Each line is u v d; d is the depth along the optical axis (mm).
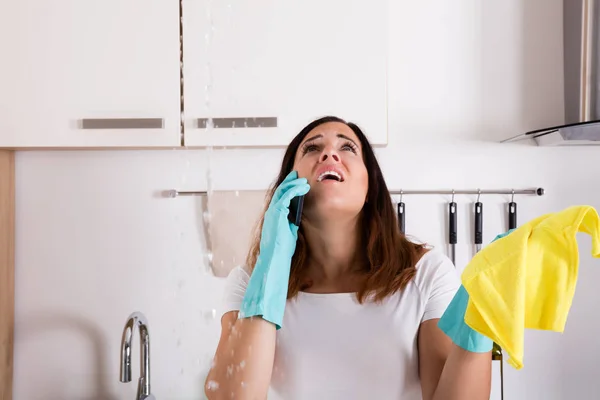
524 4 1647
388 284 1003
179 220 1723
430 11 1666
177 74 1436
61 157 1746
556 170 1655
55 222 1749
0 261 1671
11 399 1746
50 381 1750
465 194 1668
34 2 1449
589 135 1425
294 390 987
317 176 981
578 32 1495
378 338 981
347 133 1051
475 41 1659
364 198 1000
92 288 1745
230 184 1701
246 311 946
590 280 1641
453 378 838
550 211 1656
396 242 1065
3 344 1692
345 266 1052
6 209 1702
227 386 940
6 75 1455
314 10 1430
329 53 1429
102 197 1741
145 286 1735
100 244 1742
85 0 1446
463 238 1669
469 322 708
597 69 1430
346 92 1429
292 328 1001
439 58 1665
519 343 657
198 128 1439
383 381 973
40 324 1753
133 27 1441
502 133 1658
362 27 1426
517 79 1652
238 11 1433
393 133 1676
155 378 1729
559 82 1640
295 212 988
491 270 690
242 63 1435
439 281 1023
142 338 1549
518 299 667
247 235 1681
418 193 1668
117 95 1443
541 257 713
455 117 1665
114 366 1741
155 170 1729
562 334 1649
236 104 1437
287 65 1431
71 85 1450
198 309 1721
